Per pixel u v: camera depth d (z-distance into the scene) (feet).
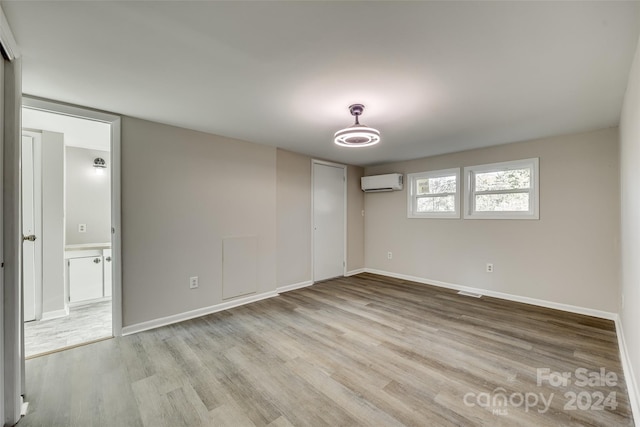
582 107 8.35
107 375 6.80
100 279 12.48
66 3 4.31
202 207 10.94
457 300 12.48
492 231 13.09
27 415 5.45
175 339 8.73
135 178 9.33
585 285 10.75
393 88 7.19
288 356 7.64
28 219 10.30
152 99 7.91
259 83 6.98
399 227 16.79
